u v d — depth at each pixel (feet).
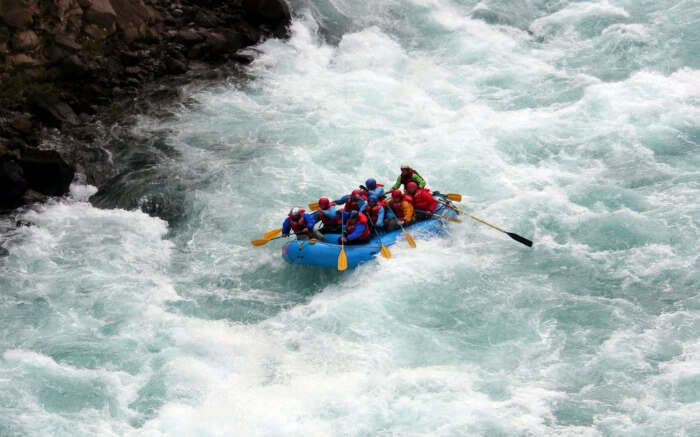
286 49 163.73
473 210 115.34
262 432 78.64
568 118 136.87
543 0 176.96
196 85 150.82
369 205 106.01
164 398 83.30
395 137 133.90
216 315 97.40
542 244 107.65
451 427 78.18
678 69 149.07
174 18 161.89
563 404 81.10
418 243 106.83
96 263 106.01
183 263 107.55
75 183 123.44
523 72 153.89
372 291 98.48
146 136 135.33
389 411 80.59
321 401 82.43
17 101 133.90
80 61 141.79
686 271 100.63
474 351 89.66
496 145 130.52
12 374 85.71
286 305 99.66
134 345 91.04
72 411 81.41
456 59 160.66
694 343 88.63
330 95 148.25
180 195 121.08
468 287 99.50
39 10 136.67
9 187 116.37
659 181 119.24
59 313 96.22
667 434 76.48
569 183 120.57
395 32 170.50
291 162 128.16
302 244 103.09
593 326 92.63
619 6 172.24
